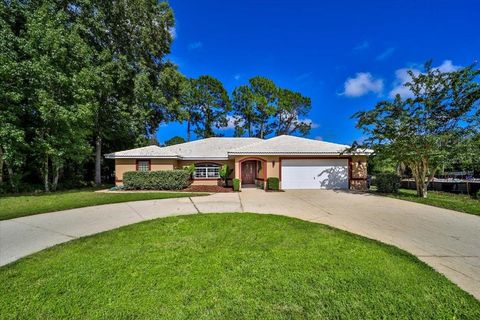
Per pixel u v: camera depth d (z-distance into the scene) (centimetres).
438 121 1162
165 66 2084
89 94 1477
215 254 441
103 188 1714
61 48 1345
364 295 305
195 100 3397
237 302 290
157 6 1964
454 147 1054
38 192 1422
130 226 640
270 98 3606
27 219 721
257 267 385
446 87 1124
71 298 301
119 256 433
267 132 3772
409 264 397
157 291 315
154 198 1121
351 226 650
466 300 295
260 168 1719
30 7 1385
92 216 762
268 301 292
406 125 1159
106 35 1795
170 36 2075
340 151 1591
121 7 1786
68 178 1867
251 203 1018
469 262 416
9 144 1230
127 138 2180
